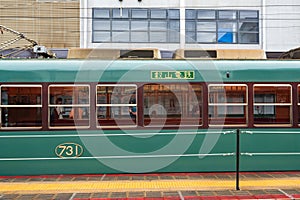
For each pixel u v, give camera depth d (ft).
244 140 27.68
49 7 58.90
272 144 27.86
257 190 21.99
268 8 61.16
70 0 59.11
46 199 20.26
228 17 61.16
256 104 27.94
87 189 22.40
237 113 27.86
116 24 59.21
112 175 26.66
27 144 26.58
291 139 28.02
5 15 58.29
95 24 59.16
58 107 26.91
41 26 58.70
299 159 28.02
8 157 26.45
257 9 61.46
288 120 28.14
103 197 20.53
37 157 26.61
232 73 27.99
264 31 60.85
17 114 26.66
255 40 61.31
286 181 24.52
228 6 61.11
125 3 59.52
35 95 26.84
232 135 27.63
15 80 26.73
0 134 26.43
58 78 27.02
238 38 61.16
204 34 60.49
